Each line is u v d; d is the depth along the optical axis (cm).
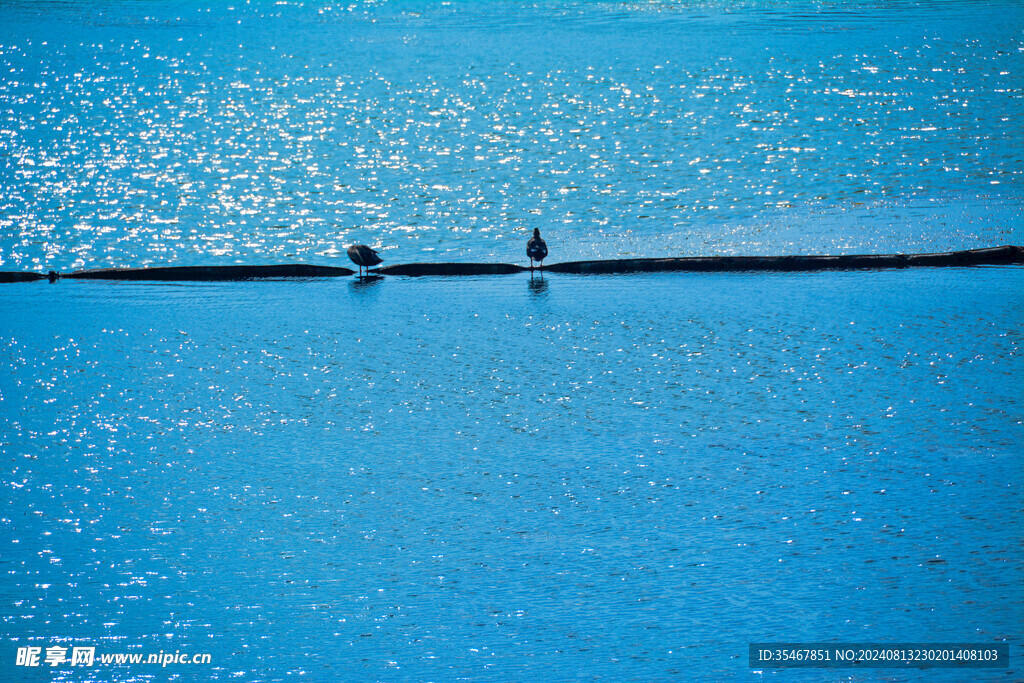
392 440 5247
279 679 3512
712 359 6247
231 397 5834
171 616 3812
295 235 9969
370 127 15912
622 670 3500
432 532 4344
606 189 11475
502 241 9469
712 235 9256
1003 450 4947
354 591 3950
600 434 5262
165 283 8156
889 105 16512
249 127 16175
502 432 5312
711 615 3769
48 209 11075
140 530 4384
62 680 3512
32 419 5538
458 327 6962
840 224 9500
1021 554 4050
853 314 6962
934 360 6122
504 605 3859
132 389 5959
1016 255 8088
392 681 3453
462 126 15788
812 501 4516
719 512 4450
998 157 12631
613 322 6962
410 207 10962
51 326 7100
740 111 16362
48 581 4025
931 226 9281
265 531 4369
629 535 4284
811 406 5528
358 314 7281
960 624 3672
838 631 3656
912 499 4500
